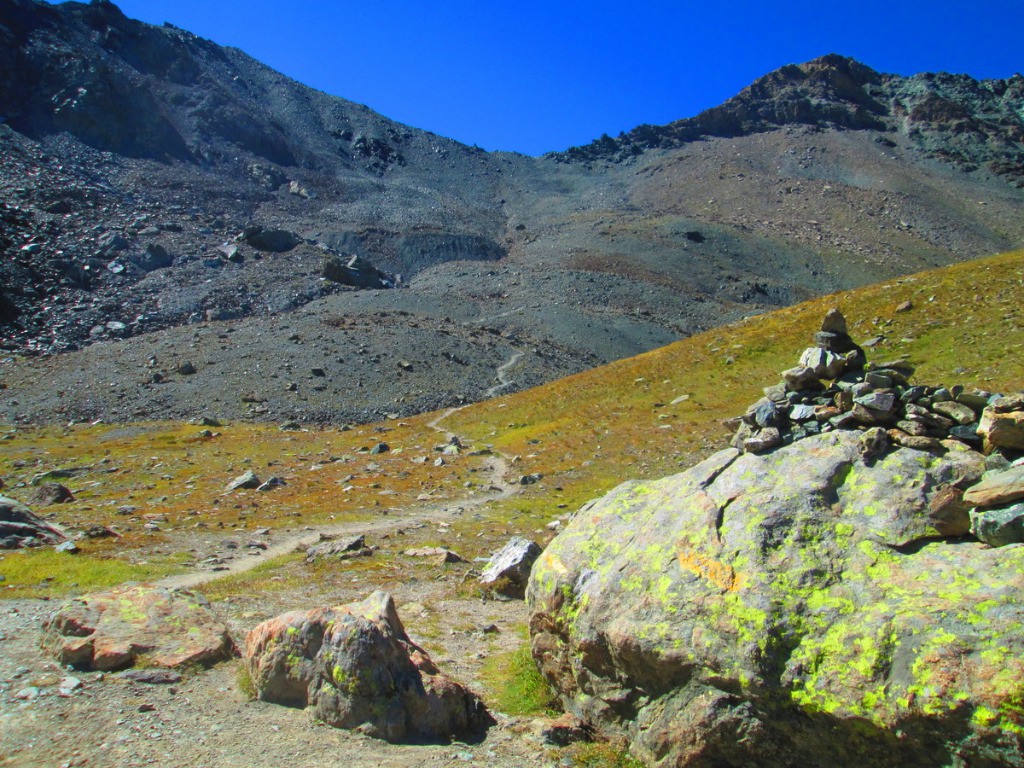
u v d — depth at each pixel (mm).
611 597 10766
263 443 72062
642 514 11977
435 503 41344
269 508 40562
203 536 32875
